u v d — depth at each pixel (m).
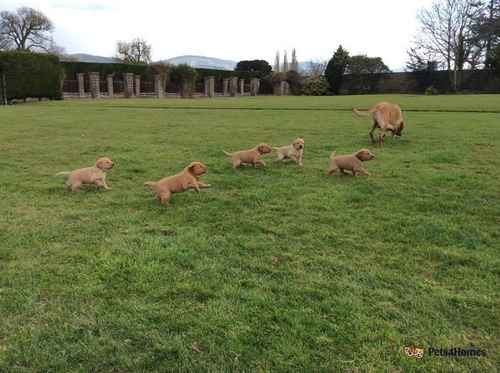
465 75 49.66
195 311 3.01
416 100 30.91
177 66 50.34
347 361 2.52
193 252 3.96
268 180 6.68
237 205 5.40
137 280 3.44
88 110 22.69
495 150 9.18
